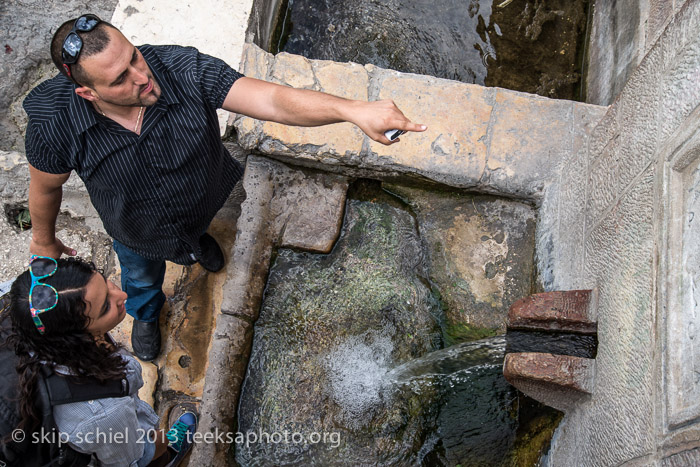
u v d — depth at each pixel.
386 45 3.90
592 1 3.87
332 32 3.94
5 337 1.57
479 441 2.73
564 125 2.95
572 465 2.31
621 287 2.08
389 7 3.96
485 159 2.91
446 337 2.92
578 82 3.84
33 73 3.69
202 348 3.01
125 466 1.85
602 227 2.29
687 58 1.74
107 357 1.63
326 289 2.99
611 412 2.04
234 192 3.23
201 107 1.97
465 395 2.80
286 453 2.74
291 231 3.02
